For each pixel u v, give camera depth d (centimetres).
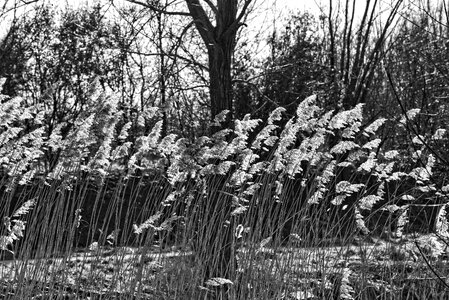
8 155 732
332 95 1700
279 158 745
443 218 621
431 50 1247
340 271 724
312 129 743
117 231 707
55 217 714
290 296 718
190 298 722
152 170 727
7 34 2284
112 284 697
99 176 712
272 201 752
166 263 737
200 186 762
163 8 1321
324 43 2397
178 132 1473
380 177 735
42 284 712
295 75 1650
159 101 1532
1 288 711
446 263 731
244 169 750
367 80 2073
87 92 709
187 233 734
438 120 871
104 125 696
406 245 702
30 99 2381
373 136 1451
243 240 741
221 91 1270
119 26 1445
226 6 1296
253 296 706
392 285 713
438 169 747
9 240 691
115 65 1862
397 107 1608
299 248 740
